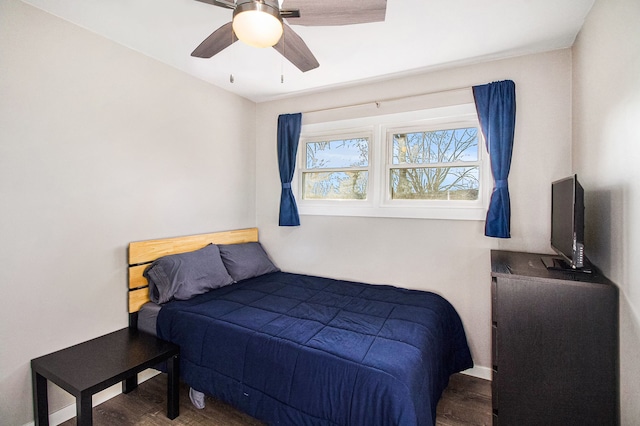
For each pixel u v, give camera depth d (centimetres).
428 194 261
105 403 198
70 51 185
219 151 293
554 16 174
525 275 151
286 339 164
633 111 117
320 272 301
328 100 296
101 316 204
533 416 149
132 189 221
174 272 227
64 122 183
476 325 235
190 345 187
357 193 292
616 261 136
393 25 184
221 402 200
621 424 132
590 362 140
